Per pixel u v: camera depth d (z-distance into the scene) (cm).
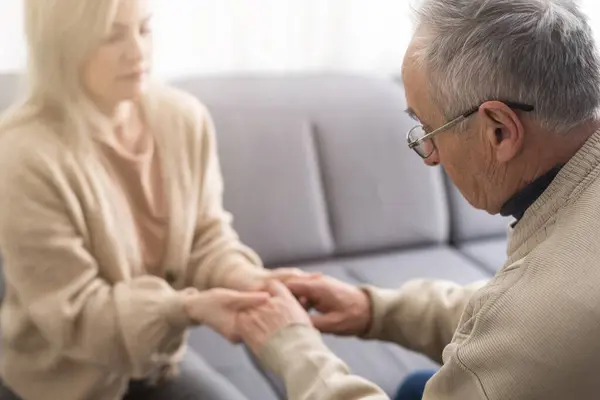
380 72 215
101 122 104
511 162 76
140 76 101
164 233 113
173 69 188
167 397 122
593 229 69
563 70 71
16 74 134
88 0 92
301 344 99
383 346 151
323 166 180
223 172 166
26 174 95
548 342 67
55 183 97
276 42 199
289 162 174
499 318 71
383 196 186
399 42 213
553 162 75
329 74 195
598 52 74
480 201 83
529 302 69
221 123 168
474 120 76
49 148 97
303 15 198
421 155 87
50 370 111
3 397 121
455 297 116
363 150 184
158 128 111
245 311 105
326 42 205
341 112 184
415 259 188
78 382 112
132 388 123
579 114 73
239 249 123
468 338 75
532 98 72
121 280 107
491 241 203
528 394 69
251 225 169
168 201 112
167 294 106
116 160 107
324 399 89
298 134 176
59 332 102
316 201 177
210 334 153
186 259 117
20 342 110
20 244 97
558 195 73
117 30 96
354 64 212
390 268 181
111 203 105
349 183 182
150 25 103
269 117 174
